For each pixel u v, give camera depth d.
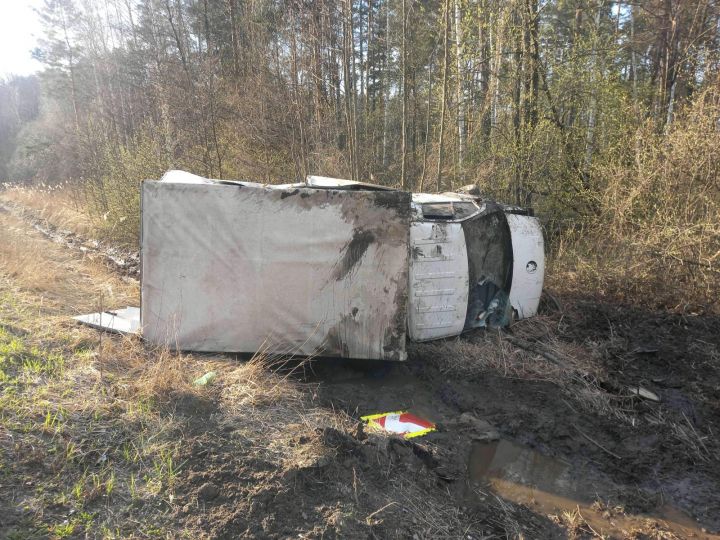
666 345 5.14
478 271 5.11
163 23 15.57
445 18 8.25
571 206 8.63
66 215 14.77
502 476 3.47
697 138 6.28
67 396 3.39
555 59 9.12
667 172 6.45
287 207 4.35
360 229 4.35
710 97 6.91
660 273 6.02
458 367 4.82
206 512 2.58
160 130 11.49
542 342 5.21
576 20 11.95
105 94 21.36
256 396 3.77
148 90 14.60
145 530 2.42
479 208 5.20
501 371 4.76
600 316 5.82
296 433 3.36
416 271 4.79
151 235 4.40
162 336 4.50
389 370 4.85
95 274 7.96
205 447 3.06
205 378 3.90
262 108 10.80
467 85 10.09
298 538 2.50
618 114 8.65
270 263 4.38
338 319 4.43
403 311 4.41
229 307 4.43
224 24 16.70
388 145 13.84
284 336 4.46
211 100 10.93
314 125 11.05
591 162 8.62
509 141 8.94
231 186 4.36
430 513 2.96
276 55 11.33
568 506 3.20
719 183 6.17
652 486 3.39
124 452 2.91
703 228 5.84
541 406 4.28
